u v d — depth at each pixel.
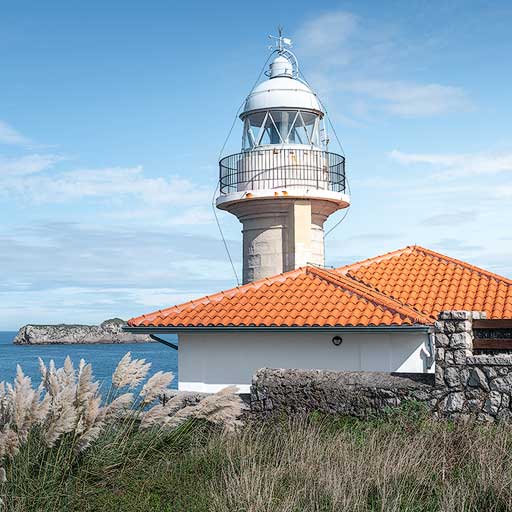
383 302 16.39
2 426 9.48
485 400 12.01
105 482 9.30
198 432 11.17
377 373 13.16
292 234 22.30
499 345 12.55
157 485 9.31
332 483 8.60
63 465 9.10
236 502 8.32
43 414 9.02
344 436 10.59
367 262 21.05
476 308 17.94
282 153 22.48
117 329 154.38
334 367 16.14
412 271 20.34
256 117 23.19
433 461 9.43
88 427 9.45
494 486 8.42
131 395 10.30
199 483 9.23
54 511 8.44
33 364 76.75
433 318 17.45
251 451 10.04
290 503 8.12
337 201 22.97
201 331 16.77
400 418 11.73
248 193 22.16
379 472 9.01
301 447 10.09
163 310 17.89
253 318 16.61
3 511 8.27
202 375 17.00
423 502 8.41
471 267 20.17
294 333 16.39
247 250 23.08
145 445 10.27
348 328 15.62
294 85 23.20
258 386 13.36
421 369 15.59
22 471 8.80
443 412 12.21
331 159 23.45
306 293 17.64
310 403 12.98
